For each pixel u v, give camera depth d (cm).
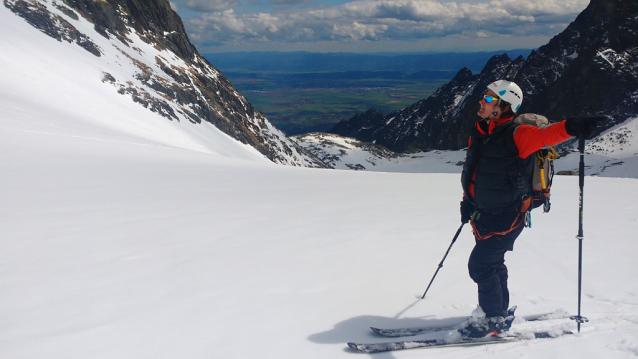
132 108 6419
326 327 301
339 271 413
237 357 252
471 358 263
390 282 389
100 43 9056
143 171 1167
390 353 269
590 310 326
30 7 7550
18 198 665
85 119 3900
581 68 15600
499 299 294
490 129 286
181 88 10025
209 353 255
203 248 473
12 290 328
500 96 279
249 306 327
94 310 303
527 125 271
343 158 19850
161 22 14762
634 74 14550
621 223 612
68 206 639
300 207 752
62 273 371
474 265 301
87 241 471
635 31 15338
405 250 486
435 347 276
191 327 287
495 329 286
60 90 5116
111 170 1119
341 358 259
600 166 10738
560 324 303
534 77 17125
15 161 1045
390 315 327
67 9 9369
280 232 561
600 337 281
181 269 401
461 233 565
